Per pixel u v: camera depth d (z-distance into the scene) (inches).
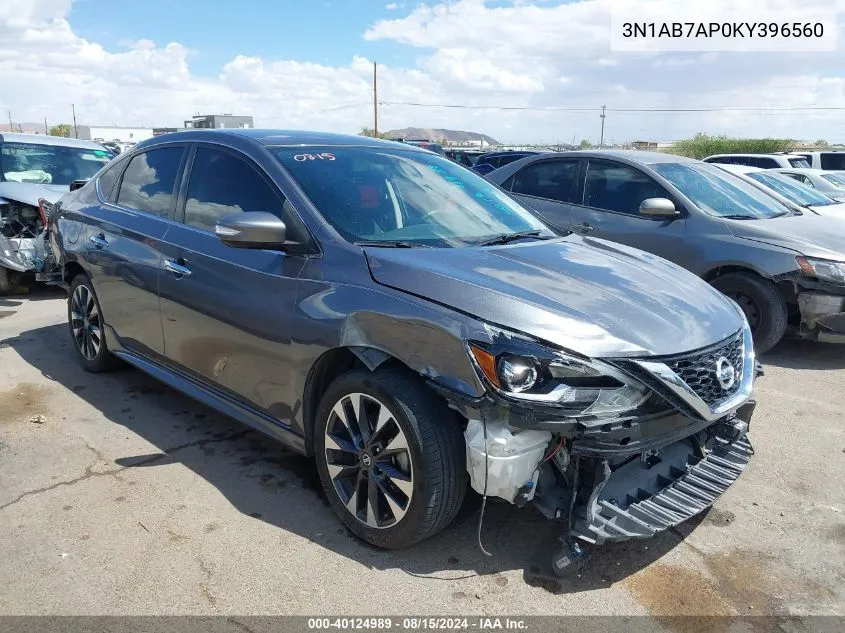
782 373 215.6
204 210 148.4
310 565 110.7
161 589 103.8
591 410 96.9
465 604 102.6
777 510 132.0
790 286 218.8
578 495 104.2
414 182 148.1
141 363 169.2
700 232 232.4
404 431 106.0
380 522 112.7
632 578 110.0
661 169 252.4
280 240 120.3
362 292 113.0
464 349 99.8
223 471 141.2
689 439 119.6
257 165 139.4
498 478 99.7
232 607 100.5
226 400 142.4
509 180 289.3
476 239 134.5
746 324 127.7
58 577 105.8
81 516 122.9
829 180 552.1
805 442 163.0
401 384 107.6
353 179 139.1
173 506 127.2
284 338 123.1
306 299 119.7
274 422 131.1
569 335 99.0
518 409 96.6
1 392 181.9
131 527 119.8
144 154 175.9
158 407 173.8
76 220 189.6
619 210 254.4
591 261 128.6
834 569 113.9
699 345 107.0
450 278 108.5
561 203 269.1
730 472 121.3
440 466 104.7
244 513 125.6
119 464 143.0
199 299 141.6
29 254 290.7
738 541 121.3
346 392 114.2
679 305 114.9
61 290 317.1
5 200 291.3
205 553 113.0
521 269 116.9
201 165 153.5
